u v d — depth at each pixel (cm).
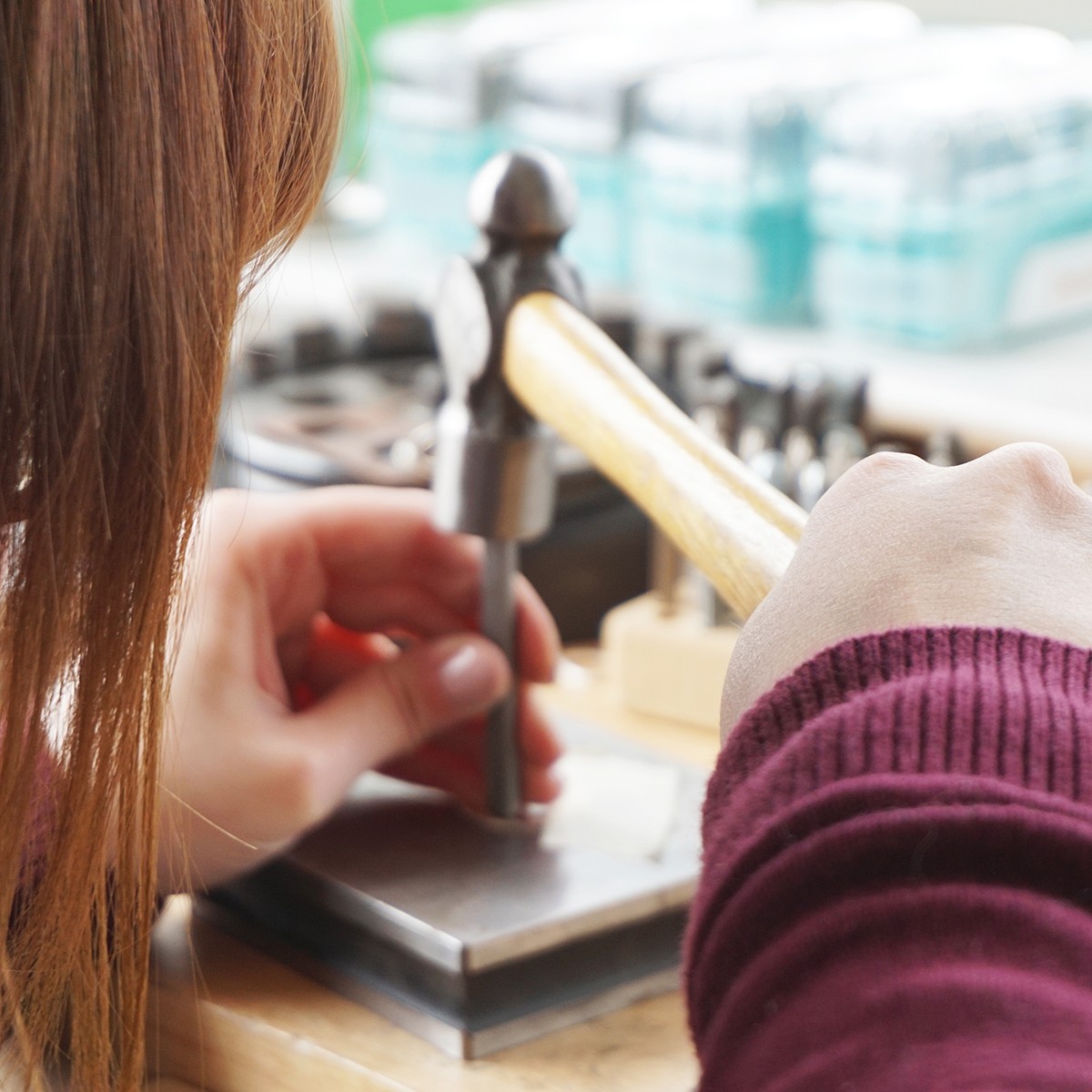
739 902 35
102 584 46
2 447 44
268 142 46
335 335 113
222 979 60
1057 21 152
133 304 43
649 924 59
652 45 158
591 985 58
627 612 95
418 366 114
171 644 59
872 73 141
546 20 174
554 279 61
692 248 142
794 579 44
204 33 42
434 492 65
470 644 64
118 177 42
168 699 51
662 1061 55
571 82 149
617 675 92
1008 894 32
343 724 61
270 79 46
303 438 97
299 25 47
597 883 59
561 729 76
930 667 38
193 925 65
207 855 58
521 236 60
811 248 139
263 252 52
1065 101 128
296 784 58
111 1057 56
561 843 63
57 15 40
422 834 64
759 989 34
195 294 44
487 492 63
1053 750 36
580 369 56
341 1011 58
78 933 50
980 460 45
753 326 141
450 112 157
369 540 67
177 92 42
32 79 40
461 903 57
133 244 43
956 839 33
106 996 51
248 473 92
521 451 63
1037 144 127
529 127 155
